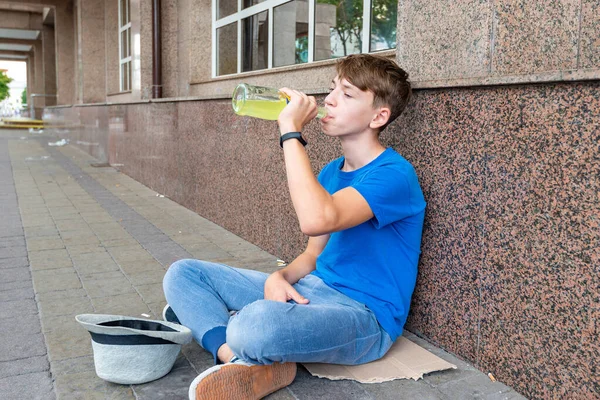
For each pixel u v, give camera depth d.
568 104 1.85
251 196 4.51
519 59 2.29
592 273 1.81
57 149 14.47
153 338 2.15
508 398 2.10
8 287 3.40
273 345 1.92
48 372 2.33
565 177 1.88
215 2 6.50
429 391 2.16
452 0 2.42
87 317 2.19
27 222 5.28
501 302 2.17
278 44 5.23
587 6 2.32
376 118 2.21
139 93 7.94
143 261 3.99
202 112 5.48
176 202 6.48
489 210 2.18
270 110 2.26
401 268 2.30
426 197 2.49
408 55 2.69
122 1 11.03
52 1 18.45
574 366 1.90
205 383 1.85
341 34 4.35
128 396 2.13
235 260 4.06
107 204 6.33
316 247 2.50
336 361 2.15
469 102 2.23
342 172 2.33
